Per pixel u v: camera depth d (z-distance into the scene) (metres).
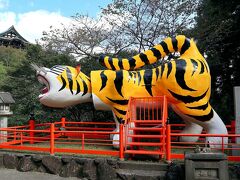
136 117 8.05
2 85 16.58
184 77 7.20
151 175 5.94
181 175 5.76
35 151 7.79
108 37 14.20
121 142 6.49
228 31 12.30
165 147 6.61
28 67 14.64
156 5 13.43
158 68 7.80
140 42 13.57
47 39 14.66
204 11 13.25
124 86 7.70
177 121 12.09
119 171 6.25
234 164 6.02
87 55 13.99
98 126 13.34
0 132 9.02
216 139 7.32
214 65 13.02
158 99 7.57
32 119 9.41
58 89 8.07
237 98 6.82
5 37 36.72
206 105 7.31
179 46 7.63
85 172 6.47
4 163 7.42
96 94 7.88
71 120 13.55
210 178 5.24
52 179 6.49
